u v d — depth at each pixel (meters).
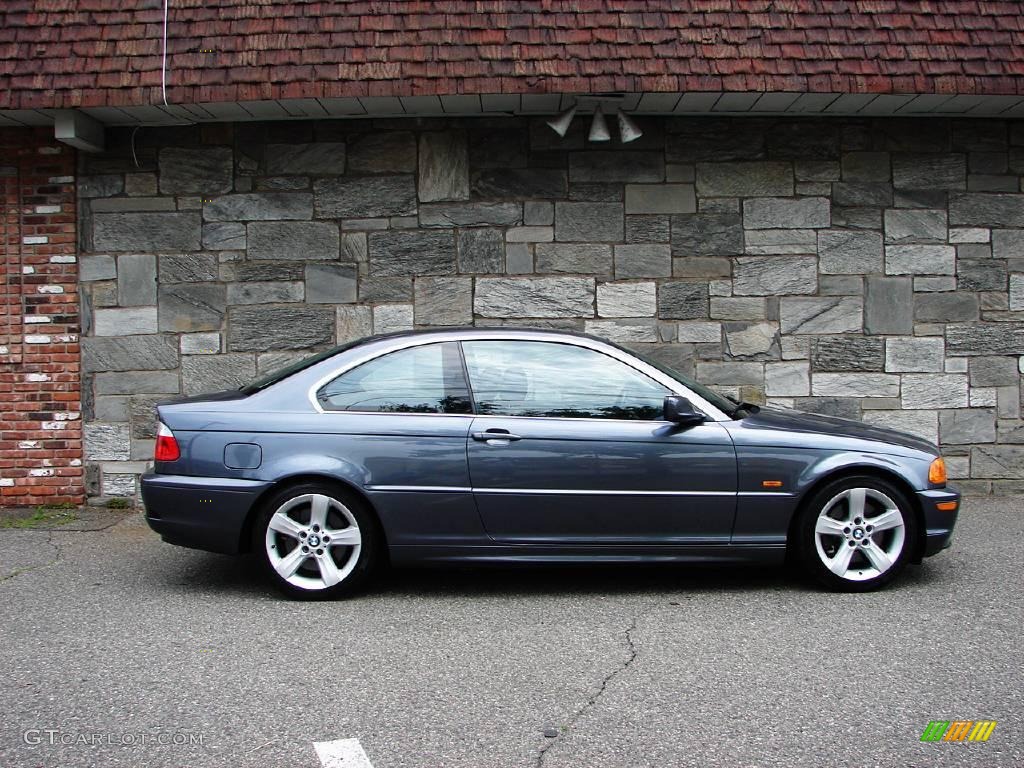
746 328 8.04
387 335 5.68
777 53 7.37
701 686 4.07
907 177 8.05
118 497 7.95
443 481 5.22
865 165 8.05
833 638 4.67
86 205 7.89
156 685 4.10
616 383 5.43
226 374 7.97
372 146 7.95
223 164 7.93
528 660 4.39
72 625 4.93
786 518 5.32
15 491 7.94
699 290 8.03
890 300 8.07
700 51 7.36
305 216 7.95
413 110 7.76
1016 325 8.11
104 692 4.02
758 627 4.85
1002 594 5.41
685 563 5.33
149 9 7.44
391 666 4.32
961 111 7.88
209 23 7.39
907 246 8.08
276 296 7.97
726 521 5.30
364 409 5.35
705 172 8.01
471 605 5.27
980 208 8.09
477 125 7.96
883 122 8.05
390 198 7.96
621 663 4.35
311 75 7.24
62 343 7.91
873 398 8.09
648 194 8.00
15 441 7.92
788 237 8.03
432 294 7.98
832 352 8.06
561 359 5.47
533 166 7.97
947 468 8.11
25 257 7.89
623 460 5.25
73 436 7.92
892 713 3.78
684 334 8.03
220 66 7.27
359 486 5.21
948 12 7.59
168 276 7.93
